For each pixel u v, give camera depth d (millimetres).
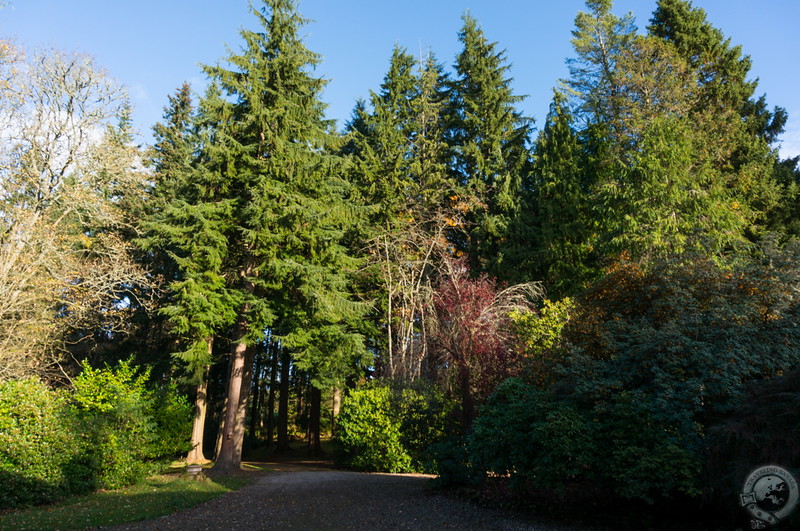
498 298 14891
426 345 15359
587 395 8094
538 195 23984
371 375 23922
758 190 21641
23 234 14250
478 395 11516
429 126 26234
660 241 16359
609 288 10812
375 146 25109
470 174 26094
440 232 21141
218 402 28328
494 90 25766
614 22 26250
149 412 15047
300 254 17000
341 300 16359
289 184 16359
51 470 9625
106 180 16250
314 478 14023
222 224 15867
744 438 5902
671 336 7879
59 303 16797
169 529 7570
